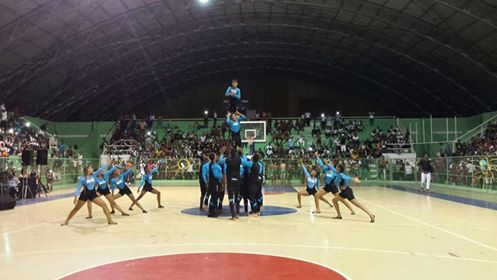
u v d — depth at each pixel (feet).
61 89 121.49
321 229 34.88
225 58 148.66
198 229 35.32
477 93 123.13
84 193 38.50
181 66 148.56
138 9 100.12
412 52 120.57
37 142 104.32
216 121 139.54
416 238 30.53
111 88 143.74
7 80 97.91
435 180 99.91
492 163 74.23
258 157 45.73
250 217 43.24
